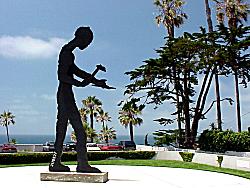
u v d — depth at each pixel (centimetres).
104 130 8919
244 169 2402
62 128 1653
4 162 2977
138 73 3853
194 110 3950
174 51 3722
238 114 4225
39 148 4906
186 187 1542
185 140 3947
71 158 3244
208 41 3700
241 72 3644
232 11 4809
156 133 4303
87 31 1653
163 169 2353
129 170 2239
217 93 3788
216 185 1617
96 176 1575
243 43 3453
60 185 1485
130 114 6888
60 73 1652
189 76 3894
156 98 3922
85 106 8244
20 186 1466
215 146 3300
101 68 1669
